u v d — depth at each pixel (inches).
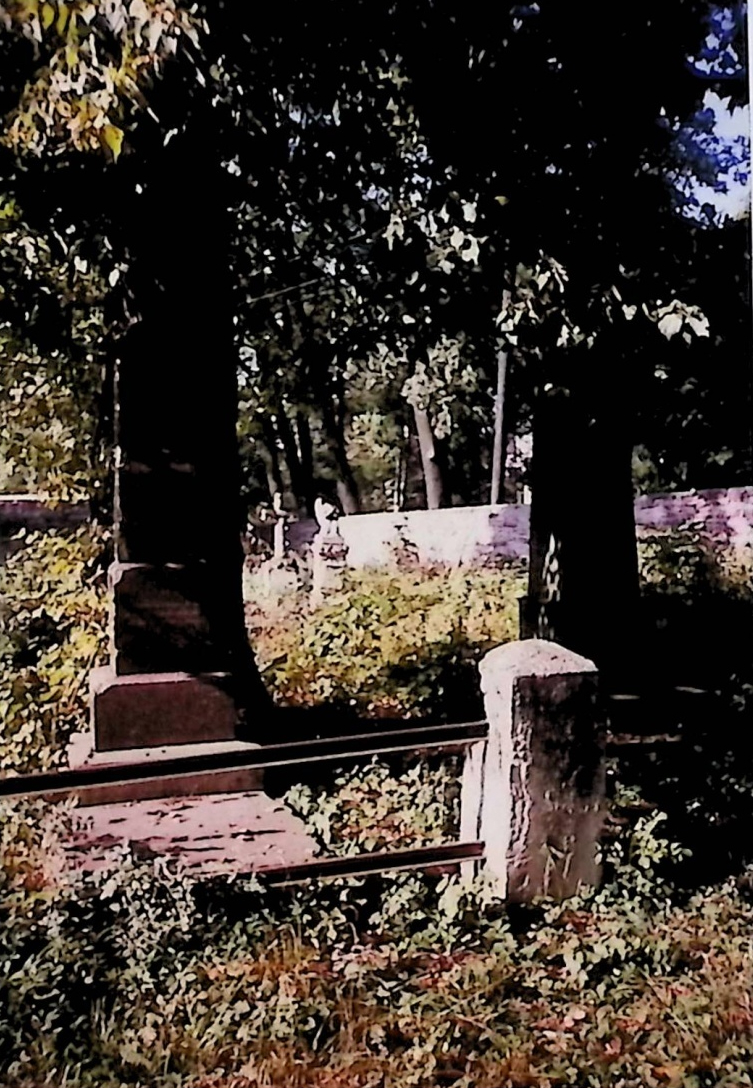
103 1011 140.7
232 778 229.9
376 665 370.9
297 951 156.2
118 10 157.6
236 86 192.9
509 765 170.9
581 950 157.6
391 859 173.0
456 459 749.3
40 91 176.1
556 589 329.4
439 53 205.3
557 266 205.6
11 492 352.8
